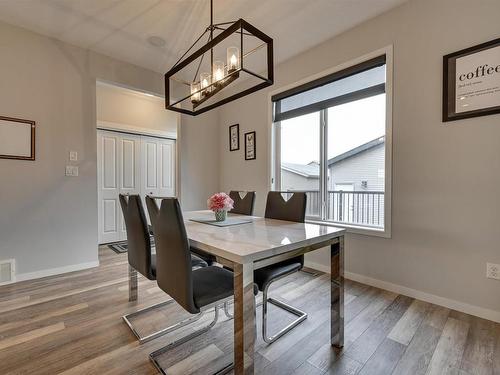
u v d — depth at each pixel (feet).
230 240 4.25
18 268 8.29
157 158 15.62
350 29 8.39
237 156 12.82
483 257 6.03
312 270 9.59
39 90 8.63
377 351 4.91
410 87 7.09
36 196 8.60
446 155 6.52
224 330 5.61
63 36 8.81
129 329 5.58
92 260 9.72
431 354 4.80
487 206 5.96
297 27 8.28
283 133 11.21
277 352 4.90
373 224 8.54
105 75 10.03
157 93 11.46
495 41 5.78
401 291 7.38
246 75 11.87
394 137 7.42
